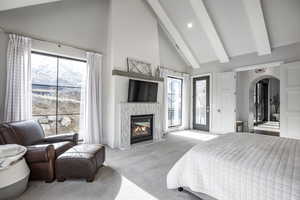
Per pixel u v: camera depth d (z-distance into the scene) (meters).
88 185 2.06
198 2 4.01
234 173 1.39
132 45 4.20
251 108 6.52
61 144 2.51
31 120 2.70
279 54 4.25
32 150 2.07
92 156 2.21
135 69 4.21
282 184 1.15
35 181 2.14
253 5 3.60
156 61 4.84
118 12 3.94
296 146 1.81
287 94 4.03
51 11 3.27
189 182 1.71
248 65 4.84
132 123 4.04
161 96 4.88
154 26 4.82
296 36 3.92
